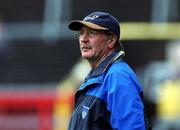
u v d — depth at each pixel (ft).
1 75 104.47
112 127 35.37
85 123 36.17
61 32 105.29
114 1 113.60
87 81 37.68
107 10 113.39
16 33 105.09
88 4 112.88
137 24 104.88
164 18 103.81
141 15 111.86
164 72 94.63
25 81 104.83
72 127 37.04
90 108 36.17
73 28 37.93
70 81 97.09
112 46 37.81
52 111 91.91
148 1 112.27
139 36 103.45
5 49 104.47
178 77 93.66
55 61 106.11
